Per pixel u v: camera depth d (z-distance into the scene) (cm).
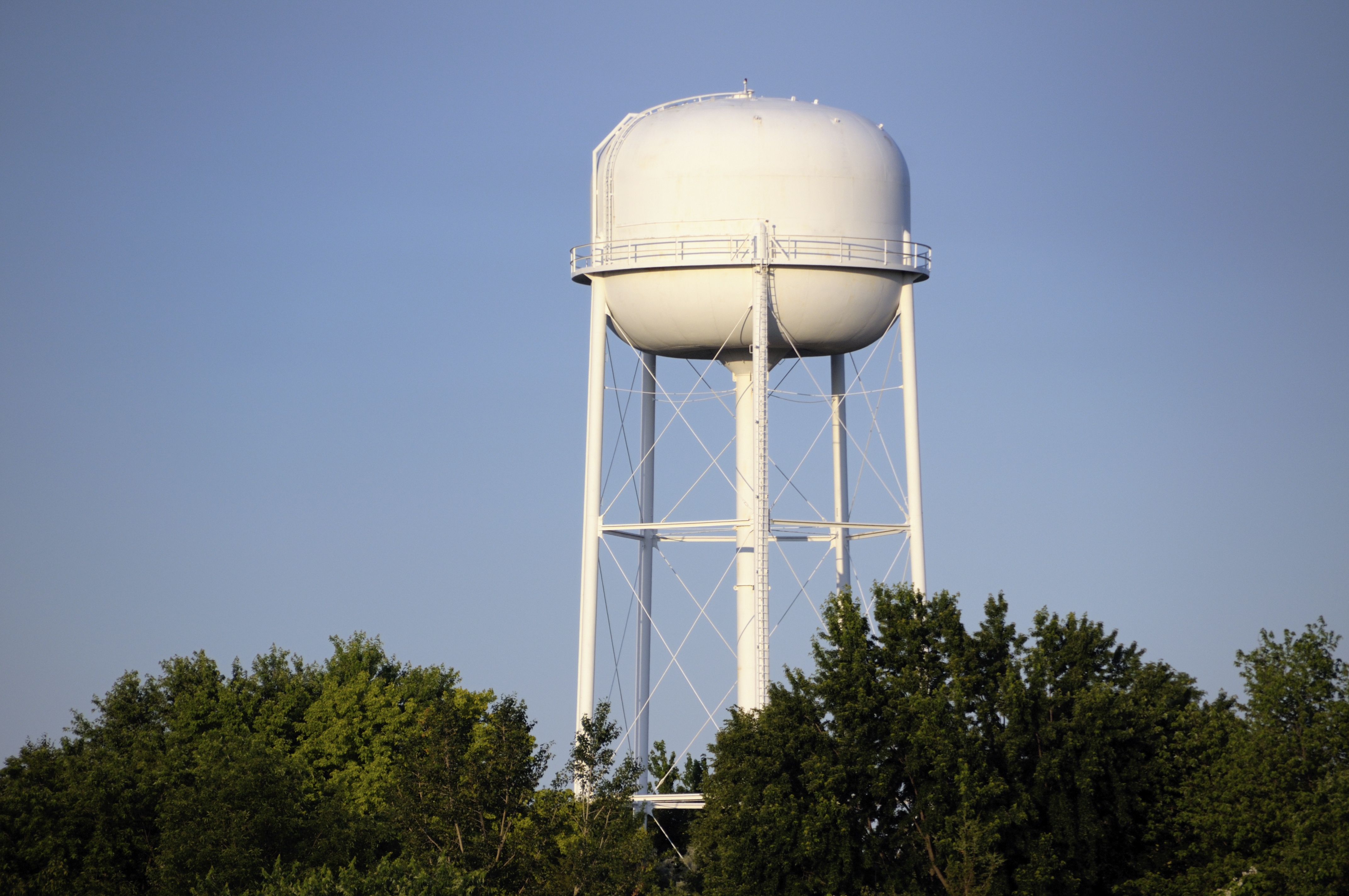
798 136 5869
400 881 4756
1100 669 5766
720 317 5853
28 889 5603
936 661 5641
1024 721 5409
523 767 5497
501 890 5253
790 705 5584
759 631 5809
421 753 5538
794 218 5828
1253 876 5059
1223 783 5131
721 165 5825
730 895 5481
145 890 5788
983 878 5172
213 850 5419
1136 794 5400
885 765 5466
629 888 5341
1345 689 5131
